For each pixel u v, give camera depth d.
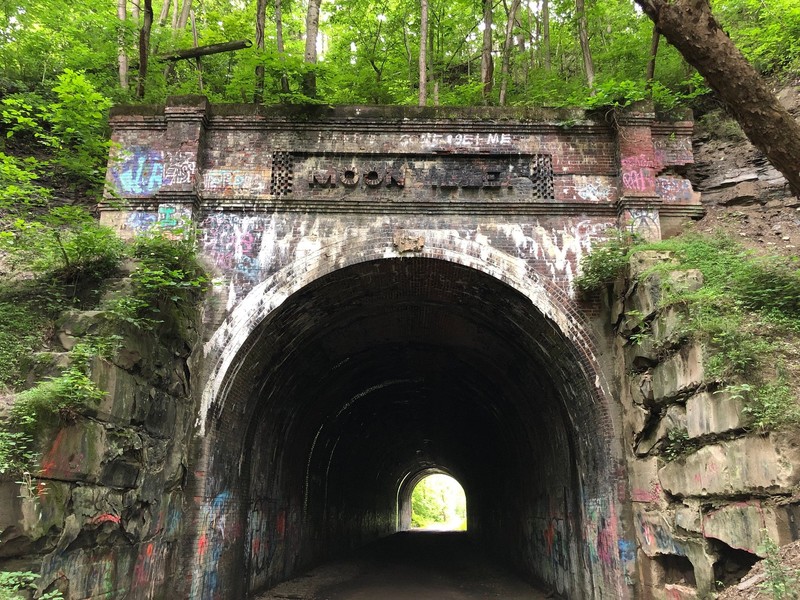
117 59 16.92
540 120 11.69
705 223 11.51
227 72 17.97
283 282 10.91
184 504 9.86
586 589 11.66
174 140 11.30
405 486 45.28
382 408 24.03
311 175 11.42
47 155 14.60
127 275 9.28
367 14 20.92
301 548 17.88
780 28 13.87
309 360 14.36
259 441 13.39
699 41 6.96
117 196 10.56
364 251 11.10
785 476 5.98
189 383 10.20
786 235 10.86
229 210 11.24
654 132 11.78
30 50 16.33
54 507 6.24
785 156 6.95
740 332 7.30
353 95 18.03
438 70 21.70
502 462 22.08
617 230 11.16
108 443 7.45
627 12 20.52
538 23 22.48
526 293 10.95
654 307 9.09
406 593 14.95
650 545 9.27
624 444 10.24
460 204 11.31
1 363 7.10
